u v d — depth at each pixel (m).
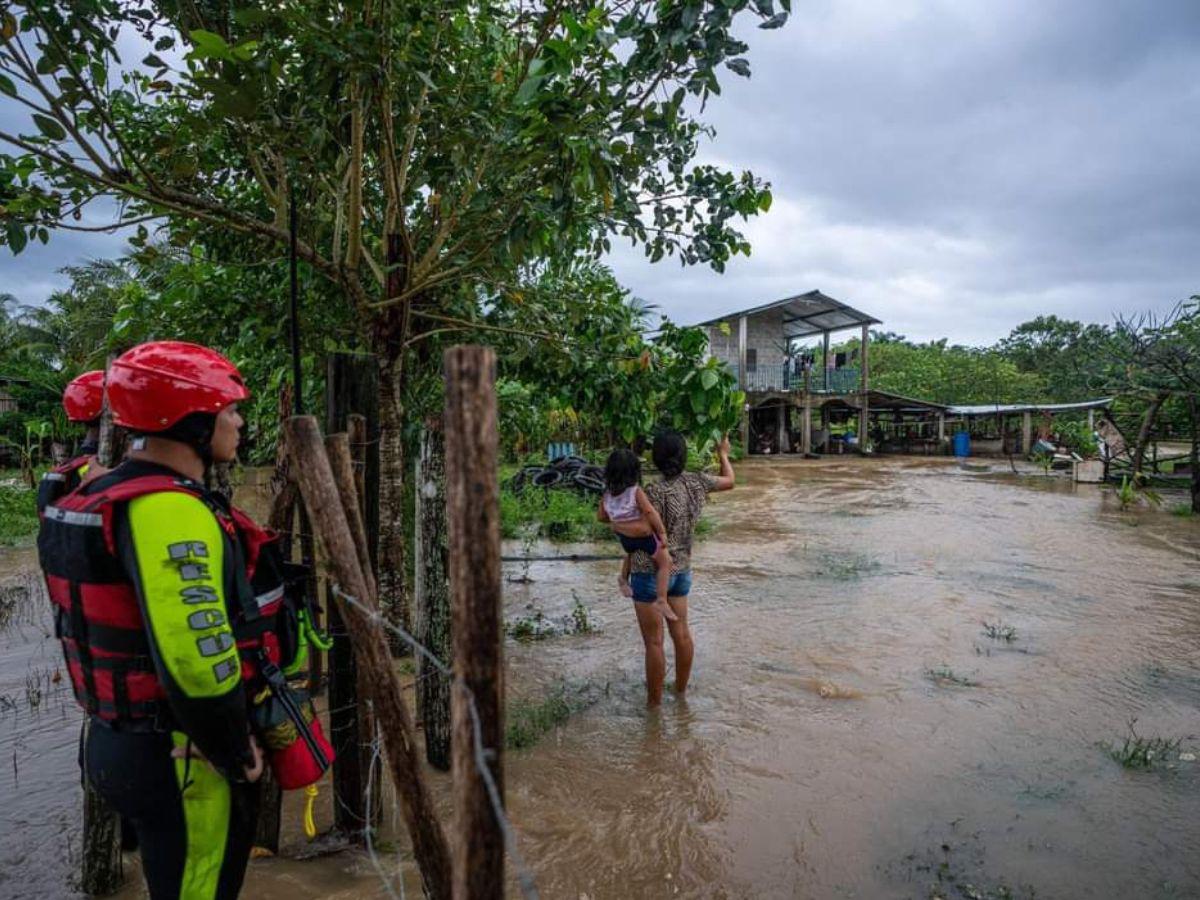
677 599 4.63
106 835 2.74
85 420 2.83
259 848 2.95
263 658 1.92
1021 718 4.32
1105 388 16.78
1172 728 4.18
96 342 22.11
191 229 4.01
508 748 3.98
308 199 4.30
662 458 4.60
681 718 4.36
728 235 4.58
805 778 3.66
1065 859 2.99
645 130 3.42
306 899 2.69
